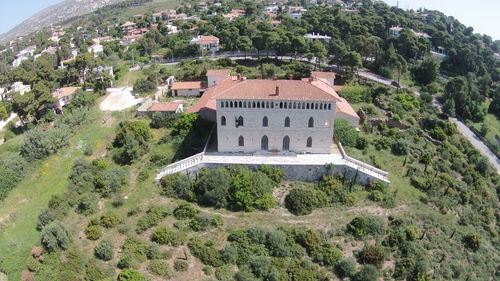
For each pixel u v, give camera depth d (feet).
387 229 208.54
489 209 249.14
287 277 173.78
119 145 277.03
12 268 169.68
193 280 170.40
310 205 217.36
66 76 438.81
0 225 195.42
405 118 336.29
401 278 183.21
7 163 233.96
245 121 241.55
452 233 215.72
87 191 227.40
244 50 467.93
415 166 263.70
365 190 234.58
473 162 303.07
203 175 232.94
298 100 231.09
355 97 355.56
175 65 465.06
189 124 278.67
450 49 574.56
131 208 213.05
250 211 216.74
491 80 523.70
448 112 404.57
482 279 198.59
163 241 187.93
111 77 417.49
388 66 450.30
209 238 194.39
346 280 176.35
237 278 171.94
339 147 260.01
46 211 197.77
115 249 184.34
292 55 478.18
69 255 176.96
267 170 232.12
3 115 378.94
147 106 341.00
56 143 265.54
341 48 416.87
